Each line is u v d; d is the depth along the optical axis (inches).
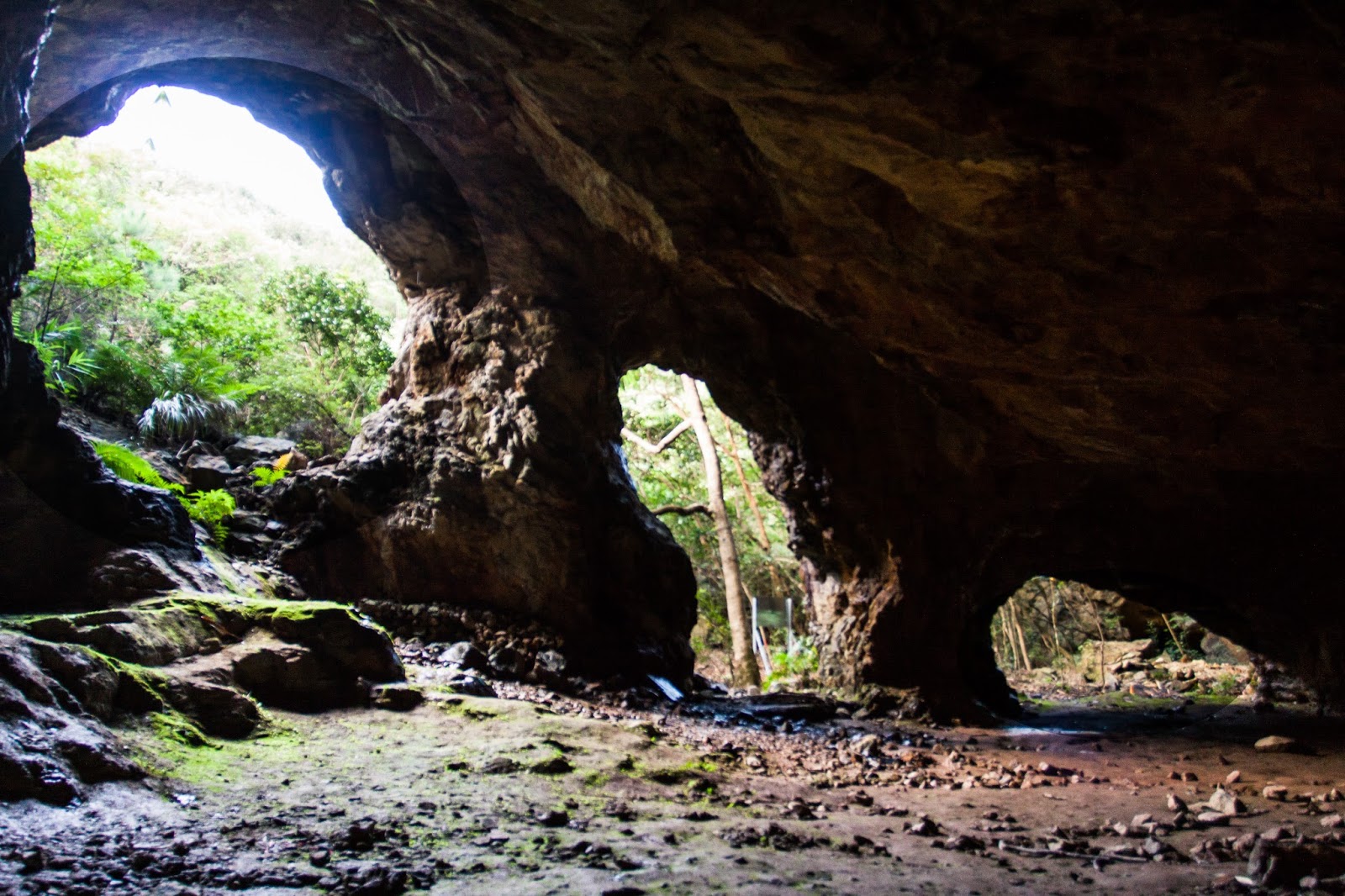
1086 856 157.3
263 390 419.8
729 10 169.6
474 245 357.4
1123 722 422.0
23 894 97.6
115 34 249.6
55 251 377.1
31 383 218.2
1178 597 464.4
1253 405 282.5
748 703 373.1
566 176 302.2
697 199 259.0
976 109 181.8
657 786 190.2
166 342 396.5
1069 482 389.1
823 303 287.1
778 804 190.5
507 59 226.5
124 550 218.5
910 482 402.9
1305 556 378.0
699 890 120.2
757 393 410.3
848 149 204.5
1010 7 159.9
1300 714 397.7
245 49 276.8
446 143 318.7
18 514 207.2
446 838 135.0
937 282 256.5
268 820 133.9
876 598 412.2
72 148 478.9
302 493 330.6
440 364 357.7
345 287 470.3
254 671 199.9
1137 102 177.0
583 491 345.1
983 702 461.4
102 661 163.6
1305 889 130.1
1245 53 158.6
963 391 339.3
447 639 315.9
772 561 867.4
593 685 307.9
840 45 172.9
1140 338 258.2
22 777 125.2
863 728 354.0
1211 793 226.7
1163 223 209.3
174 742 160.7
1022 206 213.2
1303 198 190.5
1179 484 370.3
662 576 367.6
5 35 174.1
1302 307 226.2
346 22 262.5
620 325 375.9
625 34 190.1
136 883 105.9
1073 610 780.6
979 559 423.2
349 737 189.3
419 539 325.4
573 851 133.6
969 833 175.3
